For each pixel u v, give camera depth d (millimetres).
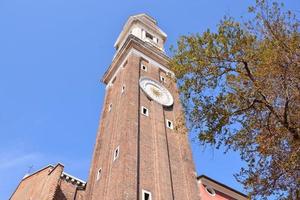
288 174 13805
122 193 19844
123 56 38094
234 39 15289
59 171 26562
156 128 28141
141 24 46000
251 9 15258
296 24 14594
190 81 15883
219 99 15367
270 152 13750
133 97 29359
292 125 13352
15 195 31344
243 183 14773
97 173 26859
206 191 27297
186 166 26812
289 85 13586
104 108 34750
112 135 28219
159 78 36062
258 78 14266
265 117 14469
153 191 22234
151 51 38219
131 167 22125
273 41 14258
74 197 26625
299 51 13766
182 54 16172
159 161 24859
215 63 15430
